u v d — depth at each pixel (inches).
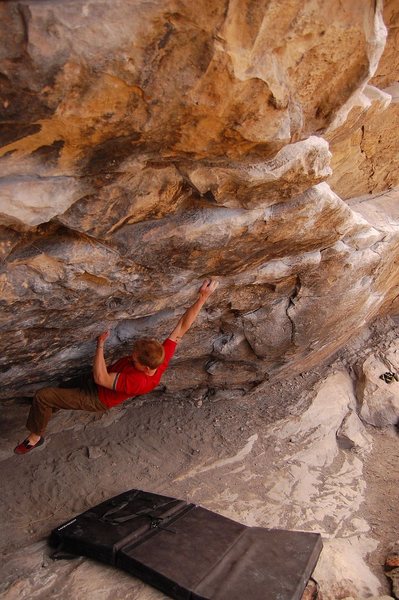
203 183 98.6
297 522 175.2
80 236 102.8
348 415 220.2
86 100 71.1
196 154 89.5
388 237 169.3
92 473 179.6
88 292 116.8
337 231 140.0
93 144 80.0
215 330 179.0
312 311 178.5
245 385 215.2
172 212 107.7
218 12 66.9
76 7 62.0
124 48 67.1
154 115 77.7
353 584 144.9
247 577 125.3
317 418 214.7
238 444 201.3
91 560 136.0
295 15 72.2
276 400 221.1
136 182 93.7
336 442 212.4
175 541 137.3
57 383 167.8
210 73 73.5
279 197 112.4
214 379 204.8
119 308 132.2
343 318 194.9
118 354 162.6
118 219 99.3
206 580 123.3
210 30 68.4
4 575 132.3
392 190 186.1
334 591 140.6
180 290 137.0
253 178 99.3
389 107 146.2
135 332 152.3
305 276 163.2
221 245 120.3
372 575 155.3
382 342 253.9
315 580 141.3
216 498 179.2
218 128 83.3
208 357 195.8
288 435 207.9
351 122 125.2
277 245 133.4
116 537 136.3
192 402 213.9
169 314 151.6
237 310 170.1
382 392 227.9
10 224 88.3
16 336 122.8
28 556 138.5
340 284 171.9
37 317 118.0
